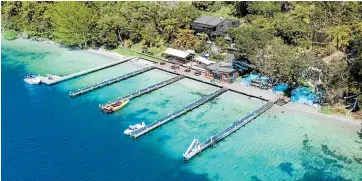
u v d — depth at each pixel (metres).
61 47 125.75
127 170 62.00
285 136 69.62
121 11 127.69
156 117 77.94
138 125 72.69
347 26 100.00
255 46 88.50
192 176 60.16
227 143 68.06
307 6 122.31
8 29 141.00
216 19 114.44
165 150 66.69
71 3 119.88
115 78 95.94
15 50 124.19
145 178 60.06
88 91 90.94
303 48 103.19
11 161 64.81
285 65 81.00
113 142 69.62
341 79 74.50
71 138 71.25
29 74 101.12
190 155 63.44
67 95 89.88
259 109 77.44
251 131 71.44
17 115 80.69
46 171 62.28
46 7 135.25
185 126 73.94
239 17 132.75
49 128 75.06
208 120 75.94
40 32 135.25
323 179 58.62
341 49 98.12
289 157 63.94
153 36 116.50
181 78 95.88
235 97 85.12
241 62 94.12
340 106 77.19
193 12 121.31
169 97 86.56
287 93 84.12
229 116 77.25
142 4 131.00
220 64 95.69
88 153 66.56
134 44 120.44
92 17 122.75
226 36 109.38
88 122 76.94
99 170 62.16
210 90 89.25
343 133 69.75
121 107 81.75
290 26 105.62
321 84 80.06
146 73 101.19
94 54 117.56
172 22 114.88
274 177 59.41
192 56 104.88
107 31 118.94
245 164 62.59
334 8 112.94
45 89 93.56
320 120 74.19
